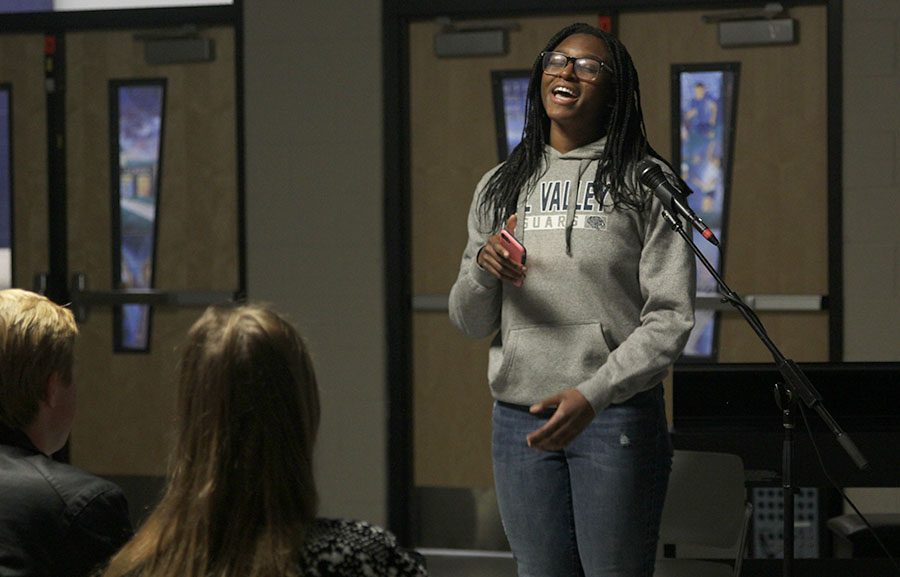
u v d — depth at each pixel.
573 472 3.03
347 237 6.79
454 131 6.75
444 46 6.72
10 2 7.16
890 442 4.47
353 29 6.74
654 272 3.00
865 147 6.31
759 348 6.50
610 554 2.99
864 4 6.29
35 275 7.21
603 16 6.57
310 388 1.82
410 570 1.79
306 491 1.79
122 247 7.15
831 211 6.36
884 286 6.32
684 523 4.23
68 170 7.17
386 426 6.79
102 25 7.07
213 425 1.76
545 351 3.01
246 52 6.86
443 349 6.81
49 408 2.42
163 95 7.05
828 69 6.34
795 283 6.45
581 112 3.10
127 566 1.78
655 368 2.90
